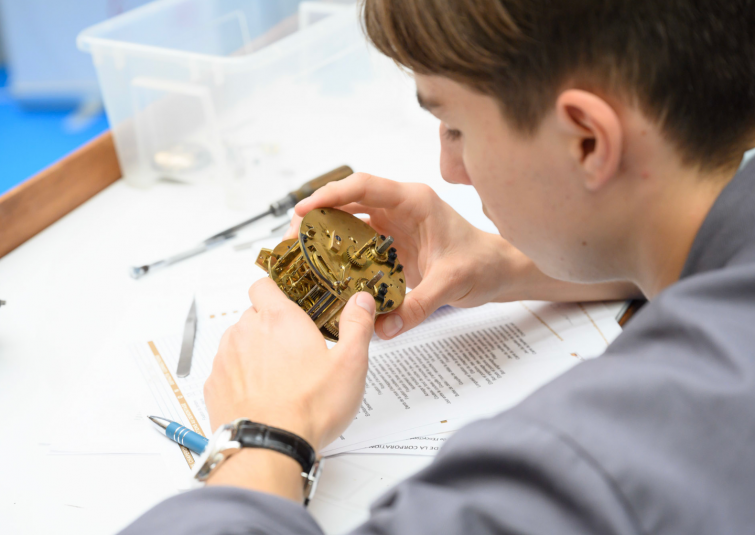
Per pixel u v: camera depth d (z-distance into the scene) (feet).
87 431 2.36
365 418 2.39
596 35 1.48
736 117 1.60
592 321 2.96
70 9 8.73
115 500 2.11
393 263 2.49
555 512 1.23
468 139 1.81
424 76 1.75
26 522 2.04
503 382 2.57
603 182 1.62
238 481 1.70
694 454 1.21
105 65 4.00
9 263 3.50
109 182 4.28
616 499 1.18
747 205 1.51
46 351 2.82
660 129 1.57
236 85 3.93
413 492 1.37
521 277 2.98
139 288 3.29
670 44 1.47
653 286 1.88
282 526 1.55
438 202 2.88
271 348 2.13
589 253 1.89
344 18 4.52
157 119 4.13
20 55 9.01
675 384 1.26
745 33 1.53
